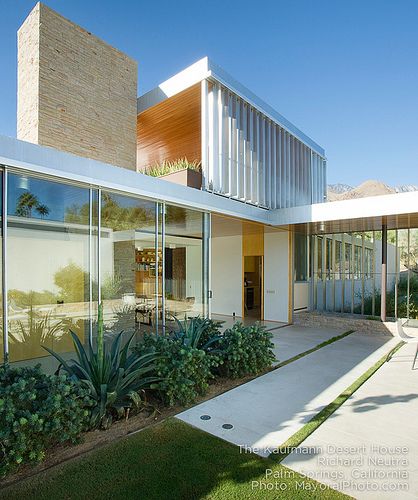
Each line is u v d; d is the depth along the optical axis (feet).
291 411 13.52
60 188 16.07
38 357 15.98
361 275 36.40
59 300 16.52
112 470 9.44
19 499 8.30
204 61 26.45
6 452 9.05
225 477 9.16
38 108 22.04
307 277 39.65
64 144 23.34
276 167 35.06
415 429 12.14
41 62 22.38
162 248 21.30
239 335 17.62
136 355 14.49
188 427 12.04
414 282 33.30
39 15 22.48
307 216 30.22
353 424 12.50
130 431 11.71
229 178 27.86
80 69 24.67
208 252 24.93
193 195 23.09
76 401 10.53
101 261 17.84
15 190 14.49
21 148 13.89
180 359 14.24
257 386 16.48
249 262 49.83
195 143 37.50
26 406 9.99
